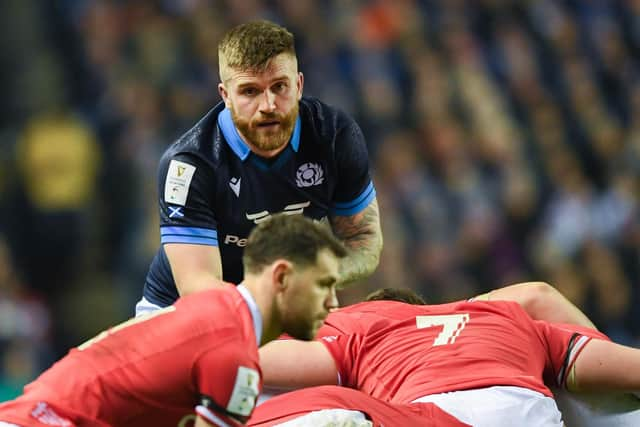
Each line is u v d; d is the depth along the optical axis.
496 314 20.55
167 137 44.22
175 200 19.41
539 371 19.86
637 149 48.72
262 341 15.55
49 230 43.94
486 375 19.28
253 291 15.48
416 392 19.30
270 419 18.42
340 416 17.92
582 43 52.66
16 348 40.38
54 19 48.91
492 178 45.66
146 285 21.20
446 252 43.25
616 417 20.62
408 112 46.47
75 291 43.47
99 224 43.84
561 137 48.44
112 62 47.12
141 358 15.33
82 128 45.06
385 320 20.77
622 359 20.00
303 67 46.84
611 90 52.03
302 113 19.89
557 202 45.94
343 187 20.55
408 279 42.12
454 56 49.16
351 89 46.41
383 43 48.59
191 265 19.30
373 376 20.09
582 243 44.84
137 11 48.03
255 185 19.69
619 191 46.69
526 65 50.47
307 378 20.36
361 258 20.78
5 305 40.62
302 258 15.32
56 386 15.51
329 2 49.25
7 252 43.06
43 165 44.41
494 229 44.41
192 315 15.46
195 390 15.23
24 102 46.78
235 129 19.52
